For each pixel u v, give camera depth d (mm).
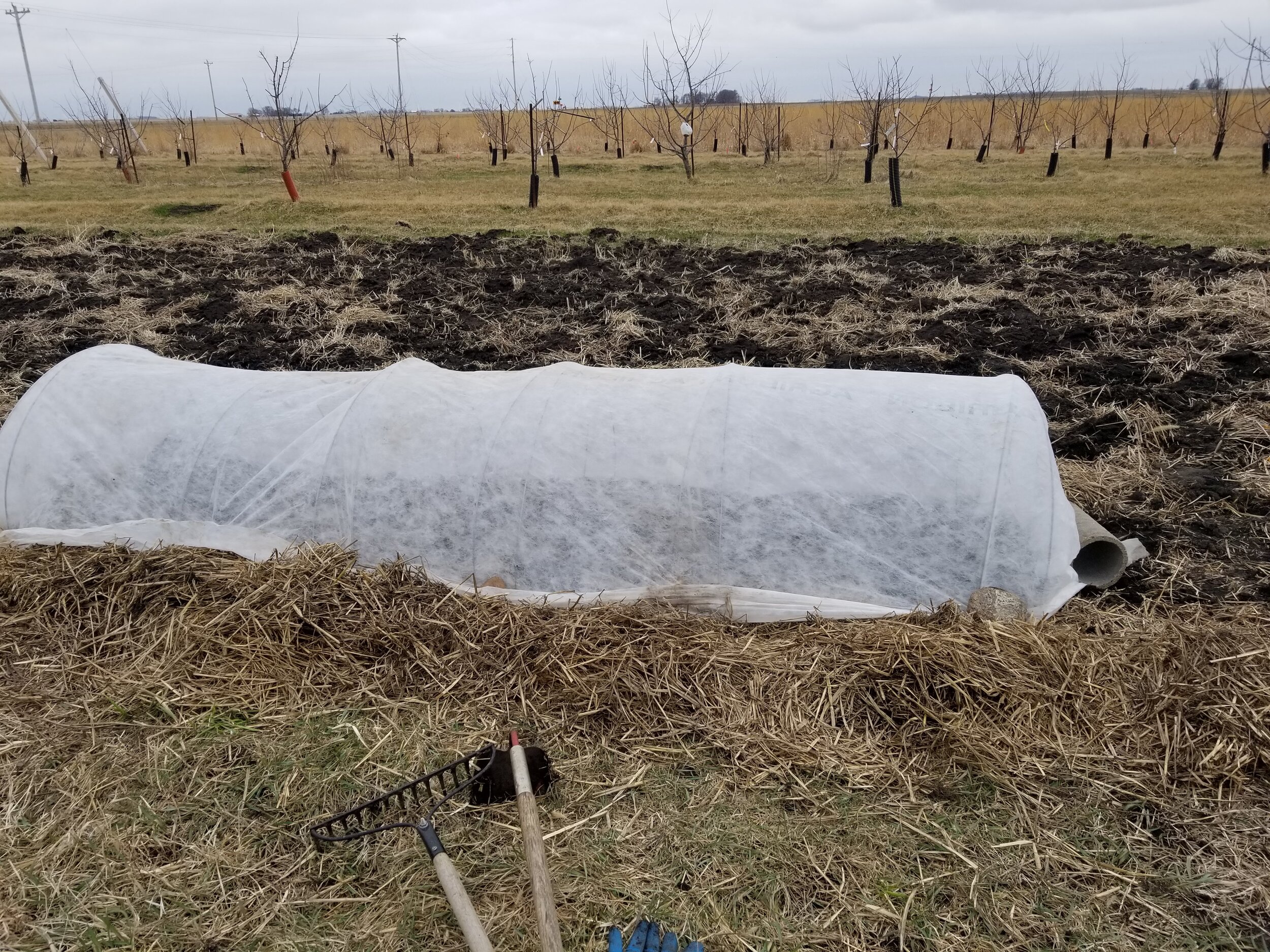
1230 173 21656
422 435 4836
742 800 3500
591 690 3984
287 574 4457
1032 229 14812
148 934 2986
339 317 9719
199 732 3840
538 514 4605
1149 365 8125
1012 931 2971
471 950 2689
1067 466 6297
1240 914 3025
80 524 5043
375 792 3553
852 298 10523
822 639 4211
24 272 11719
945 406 4684
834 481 4492
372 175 25047
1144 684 3914
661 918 3027
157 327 9672
